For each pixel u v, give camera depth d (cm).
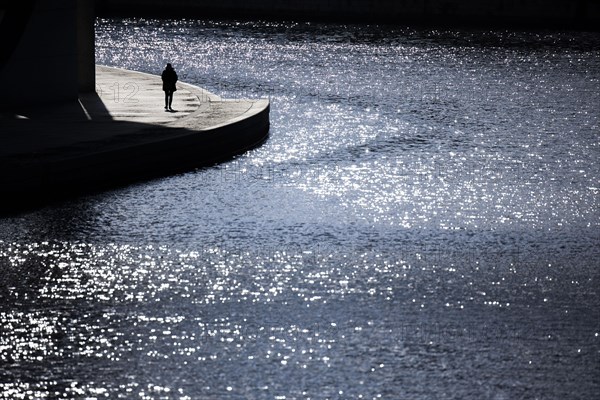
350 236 5578
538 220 6041
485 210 6247
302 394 3619
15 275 4800
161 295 4581
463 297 4653
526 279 4925
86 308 4403
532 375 3797
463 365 3878
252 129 7994
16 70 8275
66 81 8619
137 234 5472
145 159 6700
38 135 6981
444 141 8519
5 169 5856
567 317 4412
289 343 4066
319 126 9088
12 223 5606
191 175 6838
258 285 4744
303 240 5469
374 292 4691
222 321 4288
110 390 3638
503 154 8006
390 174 7156
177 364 3850
